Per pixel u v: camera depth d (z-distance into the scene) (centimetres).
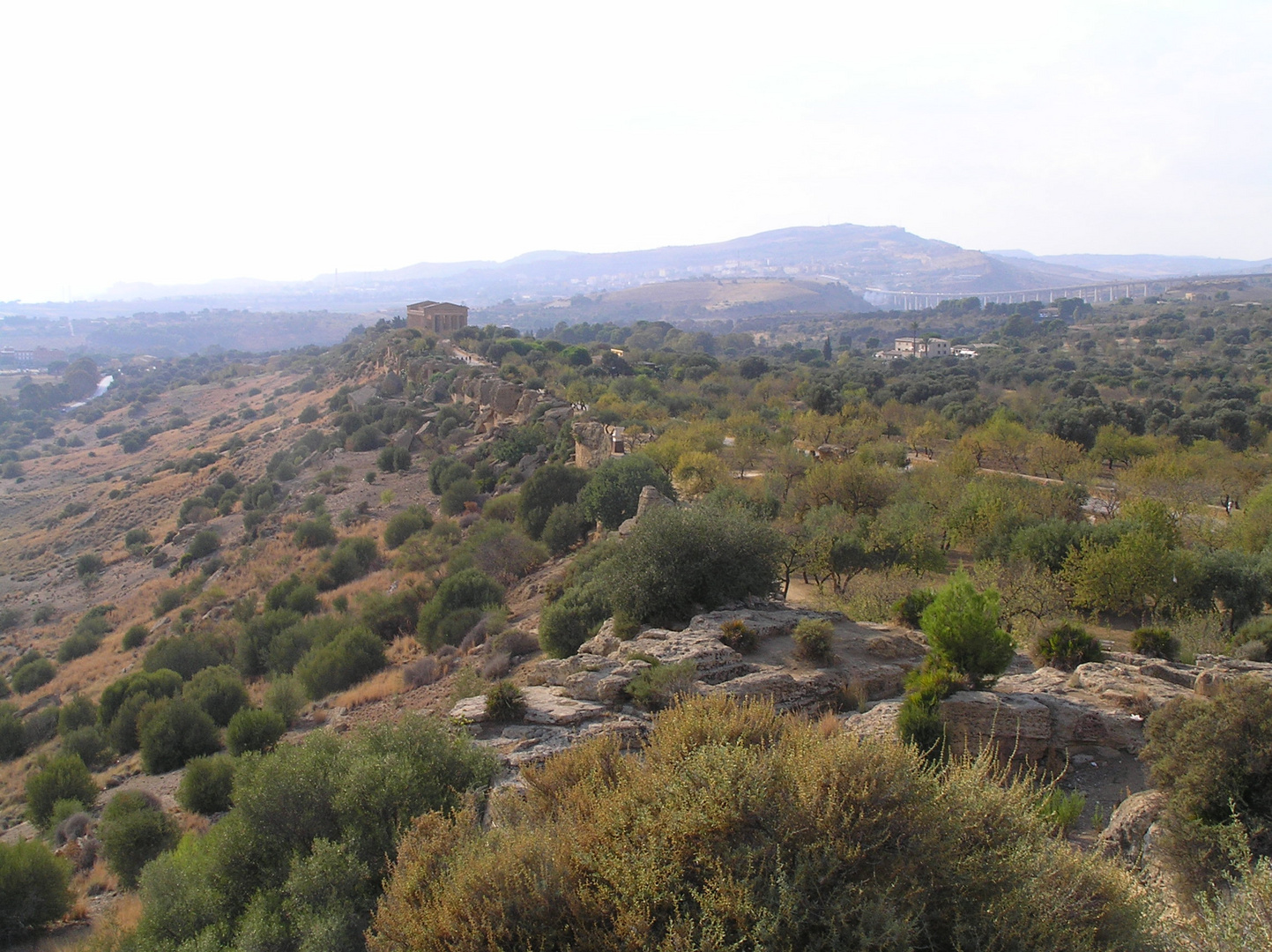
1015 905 633
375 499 6619
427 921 705
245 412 14662
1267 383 9200
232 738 2281
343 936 880
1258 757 863
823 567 2936
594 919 672
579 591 2372
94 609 5994
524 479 5841
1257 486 4531
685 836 696
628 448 5178
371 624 3600
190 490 9262
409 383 10881
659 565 1961
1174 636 2075
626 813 756
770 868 662
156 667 3672
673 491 3756
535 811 941
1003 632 1402
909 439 6694
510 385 7969
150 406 19088
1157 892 786
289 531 6166
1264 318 17025
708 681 1516
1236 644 2162
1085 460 5169
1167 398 8962
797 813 687
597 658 1669
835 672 1547
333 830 1102
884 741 776
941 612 1406
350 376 13738
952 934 638
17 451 15550
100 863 1817
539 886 695
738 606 1991
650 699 1430
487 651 2648
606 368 10694
